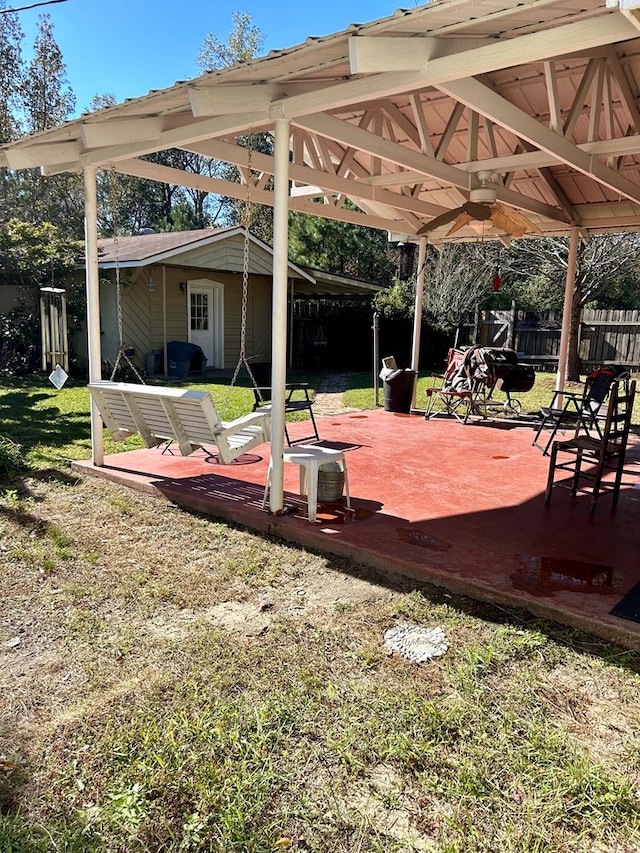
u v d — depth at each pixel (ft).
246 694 7.31
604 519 13.57
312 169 17.46
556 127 13.52
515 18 8.08
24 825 5.42
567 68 16.11
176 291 42.19
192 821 5.46
